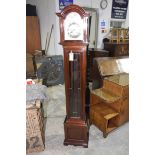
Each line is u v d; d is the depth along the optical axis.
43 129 2.18
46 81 3.88
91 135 2.22
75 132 1.98
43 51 4.60
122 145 2.04
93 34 4.75
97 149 1.98
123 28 4.78
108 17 4.91
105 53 4.20
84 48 1.70
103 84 2.42
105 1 4.70
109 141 2.11
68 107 1.93
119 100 2.15
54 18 4.11
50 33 4.44
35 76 4.03
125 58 2.77
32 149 1.91
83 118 1.96
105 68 2.53
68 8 1.58
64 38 1.68
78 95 1.89
